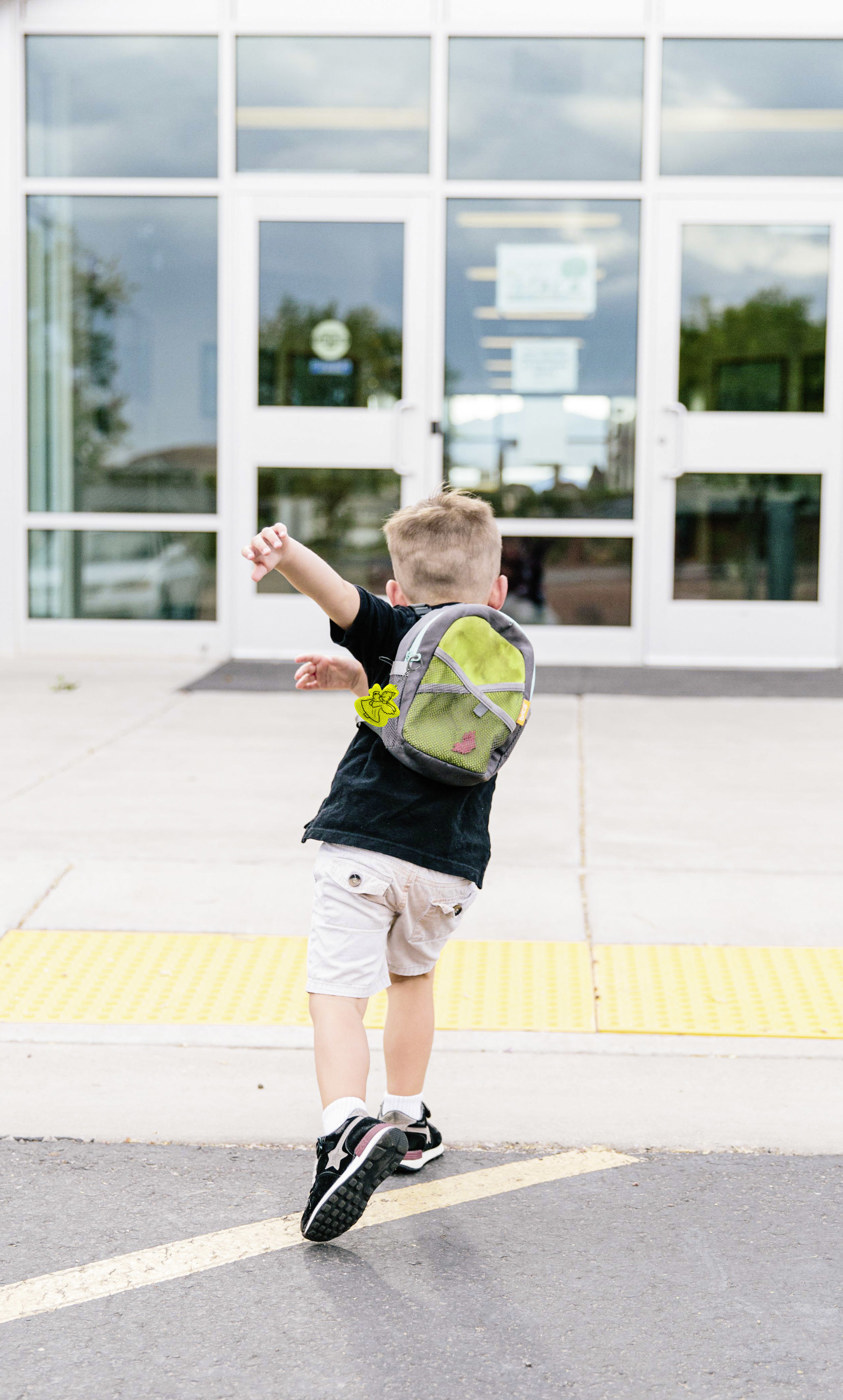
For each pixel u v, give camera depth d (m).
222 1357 2.37
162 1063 3.56
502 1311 2.52
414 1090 3.04
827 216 9.26
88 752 6.71
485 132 9.34
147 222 9.54
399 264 9.43
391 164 9.41
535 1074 3.52
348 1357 2.37
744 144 9.28
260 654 9.68
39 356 9.65
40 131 9.53
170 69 9.43
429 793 2.76
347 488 9.56
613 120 9.31
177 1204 2.91
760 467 9.37
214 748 6.82
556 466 9.45
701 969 4.16
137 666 9.38
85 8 9.38
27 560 9.73
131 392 9.64
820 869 4.99
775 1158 3.13
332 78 9.37
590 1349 2.40
